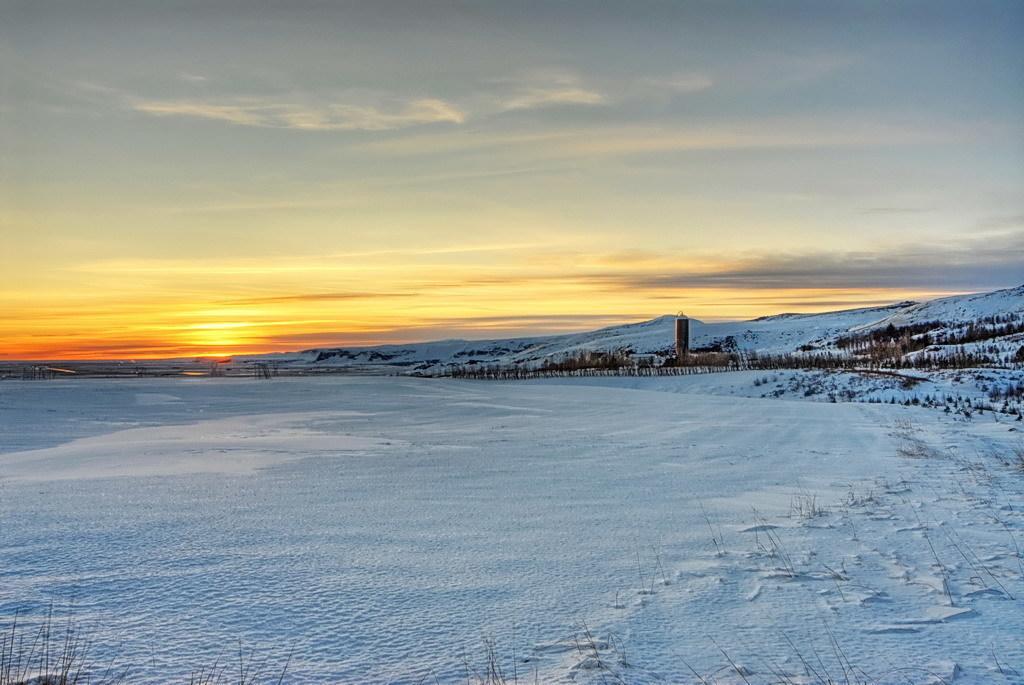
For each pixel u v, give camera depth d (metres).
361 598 5.73
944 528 8.12
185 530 8.04
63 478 12.11
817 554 7.04
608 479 11.96
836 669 4.40
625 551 7.18
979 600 5.66
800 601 5.66
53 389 42.91
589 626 5.14
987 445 16.28
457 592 5.89
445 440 18.67
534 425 23.38
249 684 4.22
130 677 4.31
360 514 9.00
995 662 4.49
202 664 4.50
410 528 8.20
